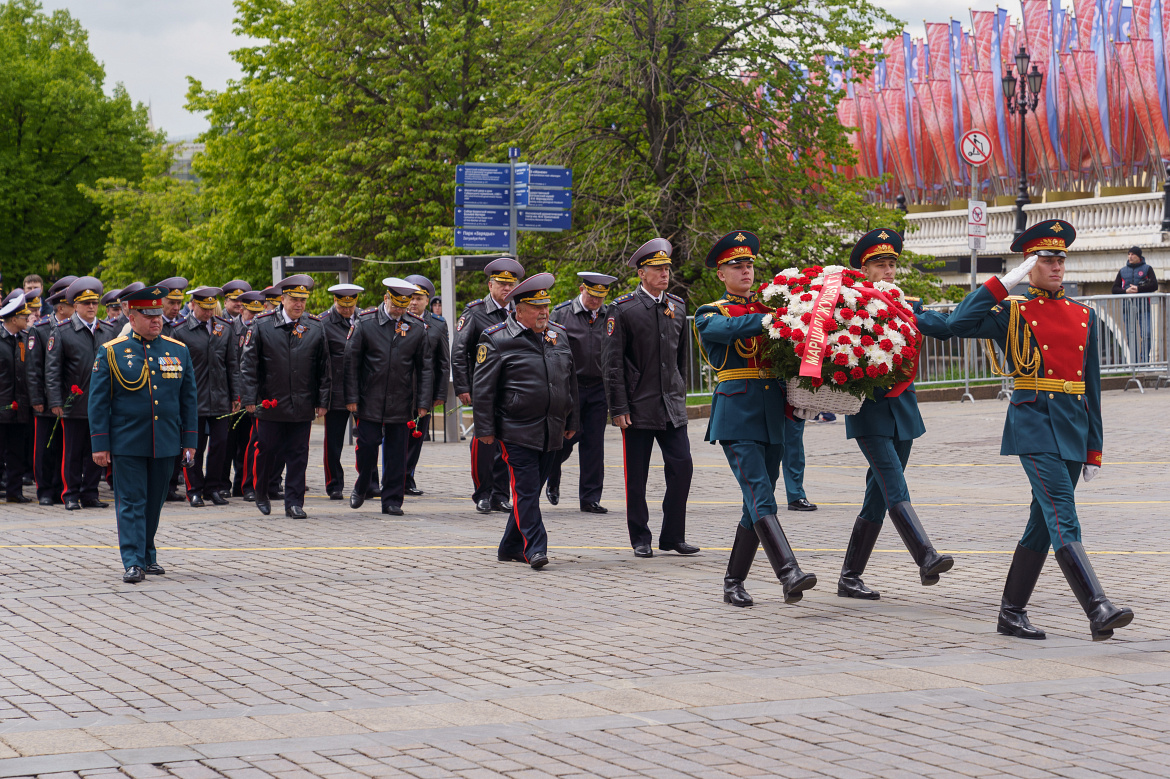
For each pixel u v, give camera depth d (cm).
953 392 2384
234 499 1409
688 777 461
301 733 514
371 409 1241
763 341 758
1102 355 2367
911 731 518
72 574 916
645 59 2575
